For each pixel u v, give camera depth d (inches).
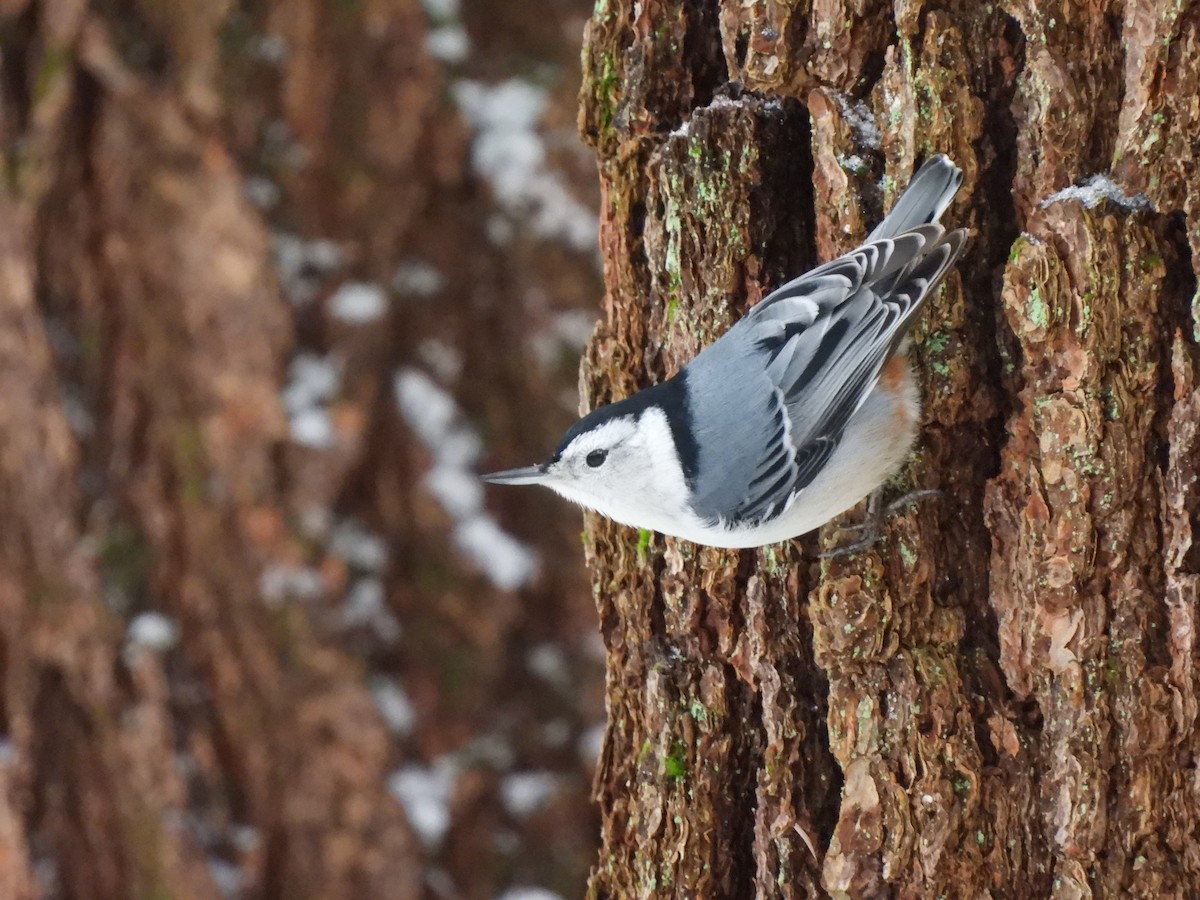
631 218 154.5
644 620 155.6
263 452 215.9
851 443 134.9
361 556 218.7
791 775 144.7
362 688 216.7
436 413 222.2
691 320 148.4
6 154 214.1
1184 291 125.6
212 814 216.2
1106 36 126.3
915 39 133.3
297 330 218.2
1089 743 128.0
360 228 220.5
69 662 215.5
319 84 218.1
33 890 215.9
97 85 213.9
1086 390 125.8
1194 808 127.3
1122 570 127.3
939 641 136.9
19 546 215.9
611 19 152.3
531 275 226.1
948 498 138.3
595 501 147.6
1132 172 125.8
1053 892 131.6
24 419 215.0
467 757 220.2
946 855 133.0
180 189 214.8
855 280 130.4
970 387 136.6
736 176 144.4
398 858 216.4
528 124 225.5
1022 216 131.7
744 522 137.9
